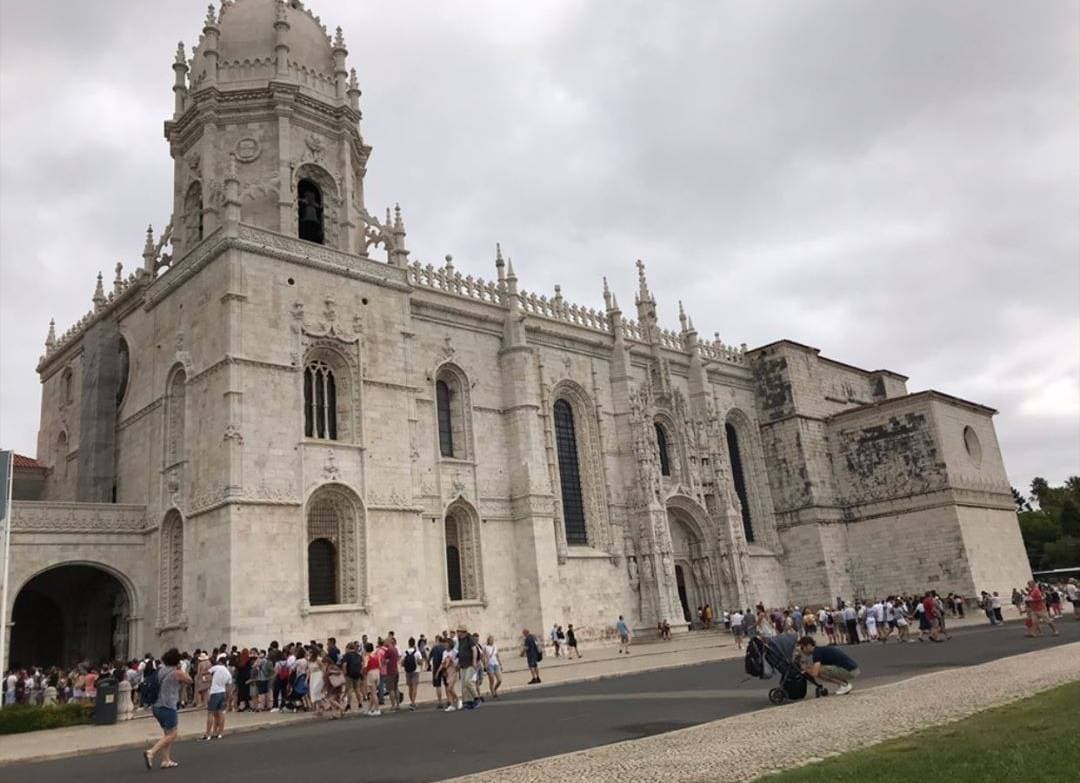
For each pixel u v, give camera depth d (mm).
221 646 34719
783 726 17312
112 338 52219
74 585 49375
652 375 63938
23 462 58656
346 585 41656
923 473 65812
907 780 11086
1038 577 94438
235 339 40219
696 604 62406
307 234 48344
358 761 17719
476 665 29125
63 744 24625
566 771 13922
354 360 44562
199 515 40000
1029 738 13219
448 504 48750
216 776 17219
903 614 43156
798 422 69812
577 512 56875
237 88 47094
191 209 48344
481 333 54094
